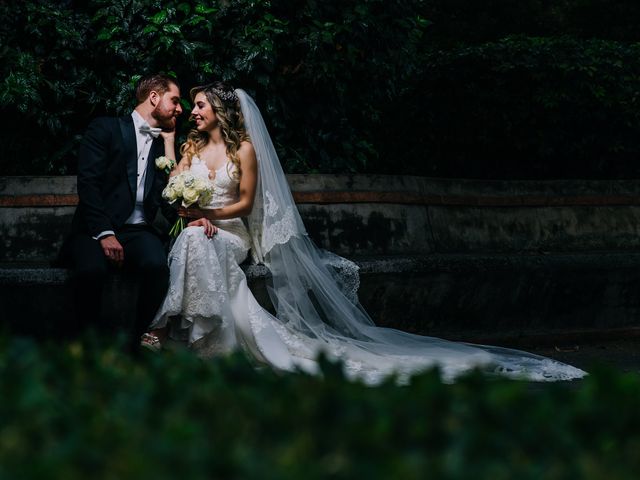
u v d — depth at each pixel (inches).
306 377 101.2
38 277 231.3
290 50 280.2
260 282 242.7
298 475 70.2
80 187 228.2
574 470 76.4
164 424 82.0
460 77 342.3
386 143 360.5
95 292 220.7
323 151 291.1
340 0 284.4
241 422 83.5
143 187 233.8
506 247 298.5
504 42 355.3
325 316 247.4
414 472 71.3
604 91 331.9
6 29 268.2
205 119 241.8
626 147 343.0
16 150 276.7
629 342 294.7
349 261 250.7
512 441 82.2
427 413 87.1
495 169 354.3
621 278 296.7
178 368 104.4
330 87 285.4
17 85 259.4
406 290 265.4
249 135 243.4
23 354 99.9
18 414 82.2
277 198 242.4
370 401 90.0
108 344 114.3
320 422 84.5
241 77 277.3
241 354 107.4
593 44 348.2
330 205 269.1
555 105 330.6
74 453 71.8
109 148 232.1
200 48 269.6
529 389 211.5
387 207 277.3
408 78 339.0
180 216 236.1
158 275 220.1
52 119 270.5
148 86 238.2
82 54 273.3
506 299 282.0
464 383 100.3
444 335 274.5
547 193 310.8
